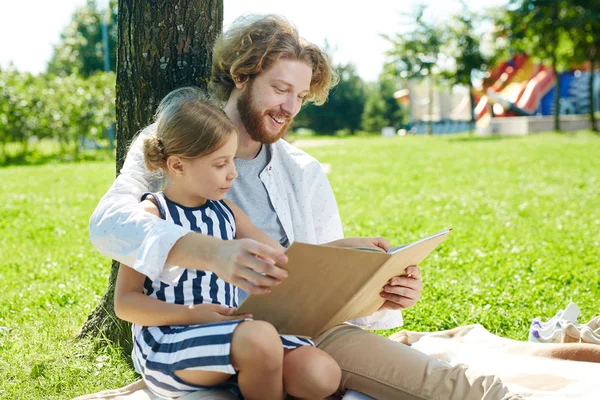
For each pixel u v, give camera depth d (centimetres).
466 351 375
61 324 463
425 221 982
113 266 422
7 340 434
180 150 271
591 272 635
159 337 258
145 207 277
